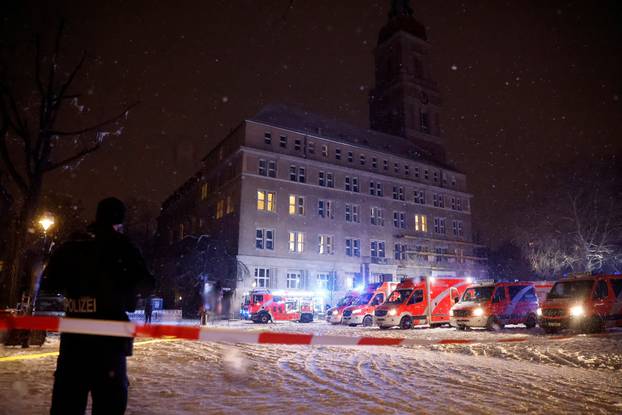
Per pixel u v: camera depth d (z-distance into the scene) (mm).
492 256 67125
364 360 9828
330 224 47219
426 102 66375
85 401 2930
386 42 69250
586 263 36375
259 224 42656
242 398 5660
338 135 53031
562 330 18125
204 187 53500
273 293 33406
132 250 3270
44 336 13094
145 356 10586
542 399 5582
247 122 44781
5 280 12969
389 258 50844
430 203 57000
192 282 42625
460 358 10211
